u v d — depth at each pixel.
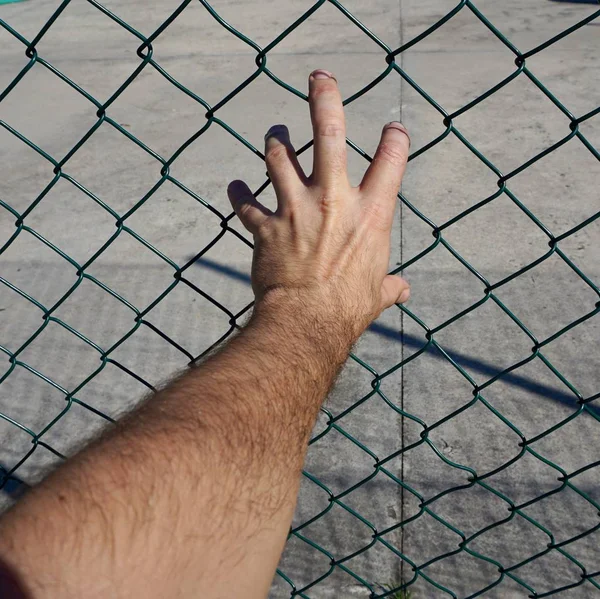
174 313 1.97
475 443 1.51
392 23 4.43
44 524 0.37
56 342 1.88
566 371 1.68
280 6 5.03
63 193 2.67
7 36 4.83
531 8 4.49
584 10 4.37
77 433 1.59
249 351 0.51
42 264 2.23
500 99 3.21
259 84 3.66
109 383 1.74
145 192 2.63
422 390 1.66
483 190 2.50
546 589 1.21
